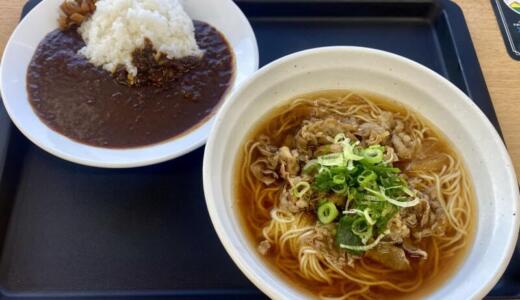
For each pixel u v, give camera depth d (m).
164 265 0.24
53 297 0.23
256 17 0.34
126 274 0.24
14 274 0.24
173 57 0.31
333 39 0.34
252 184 0.25
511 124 0.29
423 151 0.26
